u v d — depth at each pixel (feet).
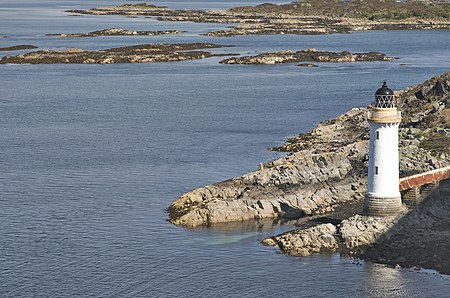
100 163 412.77
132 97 654.53
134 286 249.34
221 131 496.23
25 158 426.92
